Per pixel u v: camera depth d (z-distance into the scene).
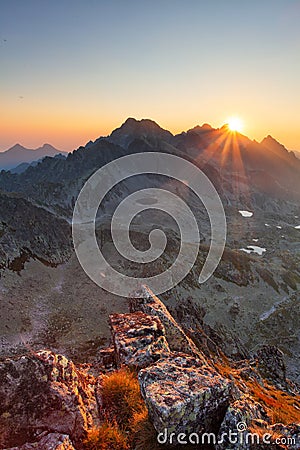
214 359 38.28
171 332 22.91
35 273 77.38
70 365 11.83
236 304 107.38
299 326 101.31
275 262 171.88
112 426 10.45
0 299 60.81
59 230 107.62
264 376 42.91
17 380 10.12
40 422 9.50
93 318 62.25
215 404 10.11
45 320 59.41
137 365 14.47
